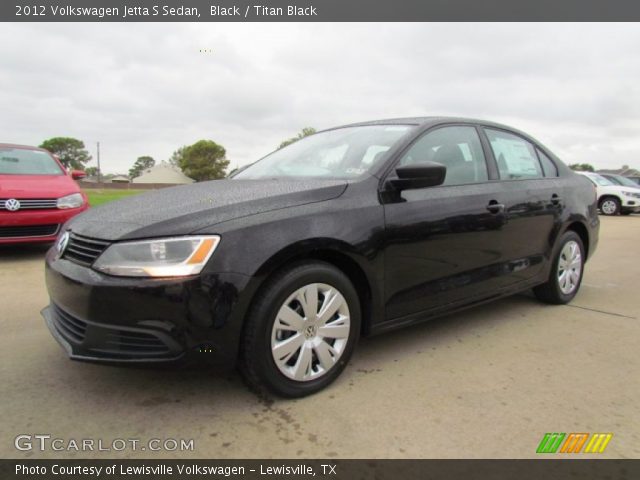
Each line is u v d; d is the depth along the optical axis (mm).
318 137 3639
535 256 3680
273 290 2207
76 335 2217
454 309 3090
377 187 2672
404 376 2625
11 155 6496
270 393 2283
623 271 5812
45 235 5730
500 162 3539
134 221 2225
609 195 17031
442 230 2887
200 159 79250
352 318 2512
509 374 2666
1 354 2854
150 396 2357
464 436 2047
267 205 2316
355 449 1946
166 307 2025
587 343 3166
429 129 3109
